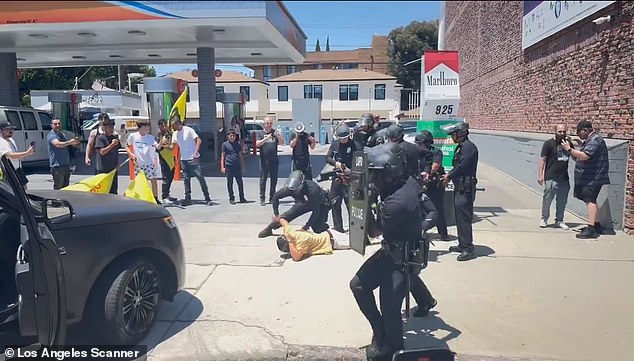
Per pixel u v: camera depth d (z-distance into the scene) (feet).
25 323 10.69
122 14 42.73
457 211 20.76
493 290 17.44
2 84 59.72
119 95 117.91
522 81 47.44
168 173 33.30
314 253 21.34
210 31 48.06
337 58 217.15
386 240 11.93
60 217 12.14
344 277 18.69
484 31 65.77
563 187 26.14
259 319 15.16
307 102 115.44
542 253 21.77
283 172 50.60
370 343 13.60
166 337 13.99
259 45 56.54
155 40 53.98
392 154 11.99
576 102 33.30
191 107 155.43
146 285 13.82
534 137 39.17
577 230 26.03
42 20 43.57
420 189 13.52
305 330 14.44
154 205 15.07
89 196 15.10
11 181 10.56
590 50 30.81
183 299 16.65
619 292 17.21
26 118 50.26
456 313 15.57
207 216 29.48
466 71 81.25
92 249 12.37
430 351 12.07
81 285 12.13
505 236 24.81
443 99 29.96
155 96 51.01
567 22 34.06
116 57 68.64
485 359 12.80
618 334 14.16
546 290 17.43
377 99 157.69
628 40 25.70
